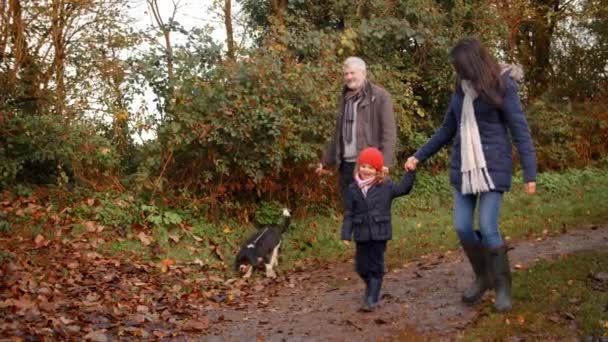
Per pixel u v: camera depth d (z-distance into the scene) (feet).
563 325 16.72
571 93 58.34
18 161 31.17
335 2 43.37
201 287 24.90
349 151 23.20
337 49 39.78
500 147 17.12
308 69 34.65
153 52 33.71
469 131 17.15
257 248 26.89
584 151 52.44
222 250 30.30
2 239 26.78
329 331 18.72
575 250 24.00
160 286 24.54
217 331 19.75
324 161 24.49
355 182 19.56
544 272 20.48
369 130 23.02
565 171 50.24
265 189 34.01
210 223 32.30
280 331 19.16
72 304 21.26
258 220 33.65
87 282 23.76
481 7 46.62
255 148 32.32
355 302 21.36
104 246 27.89
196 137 31.58
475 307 18.92
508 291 17.84
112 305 21.67
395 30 42.22
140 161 34.06
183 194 32.27
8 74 32.78
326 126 33.81
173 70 32.42
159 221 30.30
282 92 33.12
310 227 33.99
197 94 32.17
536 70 59.00
